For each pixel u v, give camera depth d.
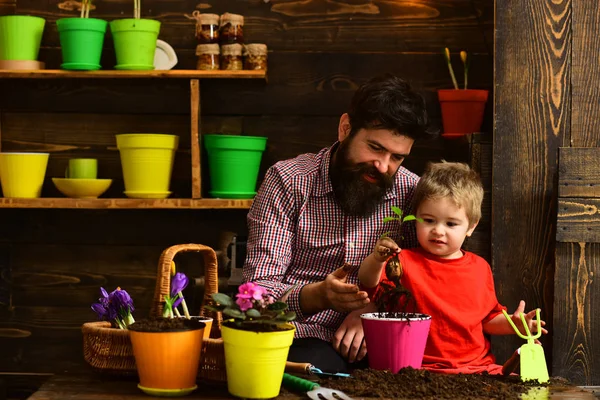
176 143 2.64
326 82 2.78
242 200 2.57
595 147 2.27
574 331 2.27
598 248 2.27
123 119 2.82
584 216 2.25
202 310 1.77
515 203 2.33
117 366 1.53
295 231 2.04
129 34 2.56
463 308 1.92
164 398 1.40
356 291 1.61
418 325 1.58
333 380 1.49
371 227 2.05
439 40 2.77
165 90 2.80
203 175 2.78
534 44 2.33
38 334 2.83
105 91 2.81
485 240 2.38
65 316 2.83
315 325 2.04
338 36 2.78
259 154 2.64
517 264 2.32
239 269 2.52
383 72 2.77
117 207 2.59
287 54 2.78
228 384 1.42
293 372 1.56
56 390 1.44
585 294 2.27
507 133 2.33
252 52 2.63
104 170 2.83
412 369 1.54
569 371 2.27
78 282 2.83
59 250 2.83
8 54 2.63
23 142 2.83
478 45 2.76
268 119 2.79
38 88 2.81
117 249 2.83
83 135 2.82
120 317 1.58
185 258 2.81
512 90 2.33
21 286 2.84
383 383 1.46
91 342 1.54
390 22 2.77
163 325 1.42
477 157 2.37
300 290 1.80
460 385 1.47
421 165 2.78
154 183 2.60
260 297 1.41
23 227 2.83
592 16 2.32
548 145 2.32
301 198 2.03
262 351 1.37
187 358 1.41
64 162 2.83
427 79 2.77
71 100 2.81
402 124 1.82
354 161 1.91
